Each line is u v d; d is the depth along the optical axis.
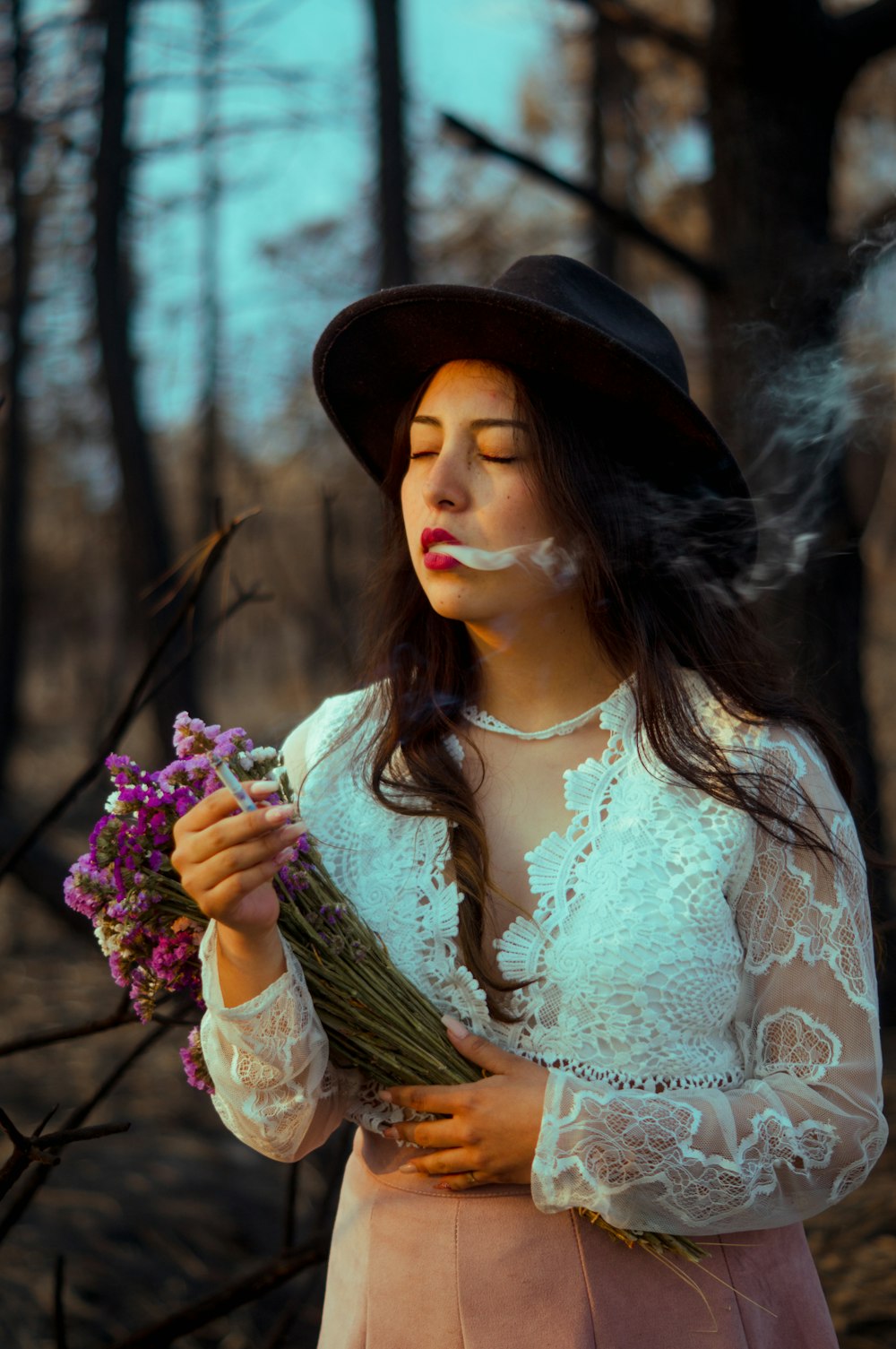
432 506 1.47
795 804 1.40
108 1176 3.50
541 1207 1.31
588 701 1.55
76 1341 2.82
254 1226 3.31
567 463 1.47
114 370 3.86
